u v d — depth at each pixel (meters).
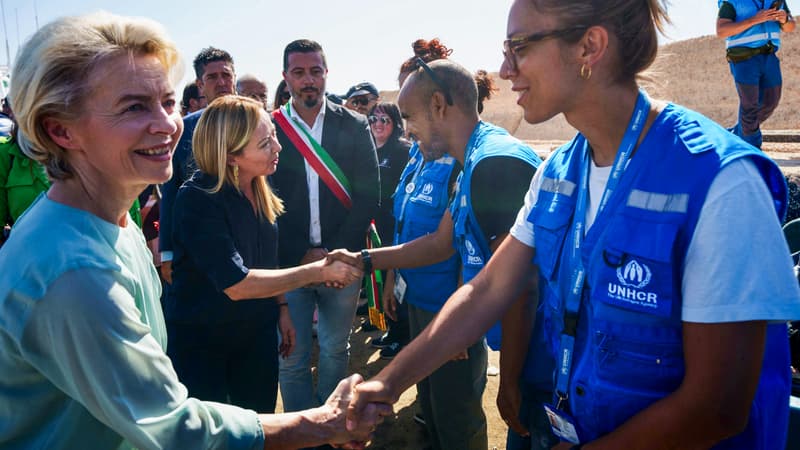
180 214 2.27
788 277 0.99
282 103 5.43
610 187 1.20
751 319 0.98
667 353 1.13
